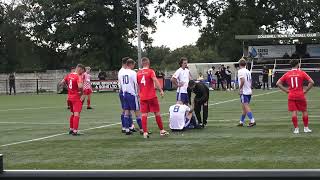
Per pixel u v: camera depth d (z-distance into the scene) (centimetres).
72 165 1114
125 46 8175
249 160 1116
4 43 8375
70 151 1343
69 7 7581
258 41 6238
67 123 2203
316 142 1378
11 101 4269
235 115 2334
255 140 1456
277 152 1222
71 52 8238
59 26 7694
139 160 1160
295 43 6103
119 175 271
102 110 2942
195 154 1225
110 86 5850
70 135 1730
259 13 7225
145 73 1574
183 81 1844
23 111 3030
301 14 7231
